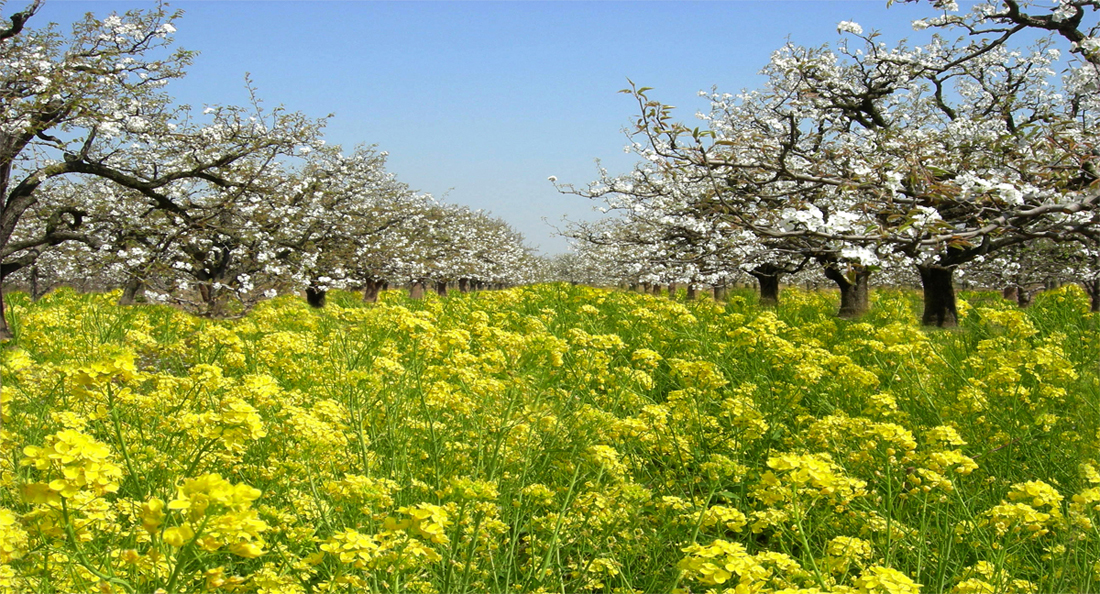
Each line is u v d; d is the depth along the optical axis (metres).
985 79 12.58
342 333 6.22
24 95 11.53
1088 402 5.20
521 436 4.23
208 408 4.23
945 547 3.43
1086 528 3.29
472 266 35.59
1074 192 5.60
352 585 2.76
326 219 17.52
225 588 2.53
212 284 13.84
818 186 7.46
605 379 5.65
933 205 6.66
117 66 12.19
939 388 5.87
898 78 12.27
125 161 13.57
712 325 8.43
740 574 2.50
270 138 14.71
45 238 13.33
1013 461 4.67
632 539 3.59
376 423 4.52
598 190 13.91
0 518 2.43
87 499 2.50
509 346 5.47
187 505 2.19
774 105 12.83
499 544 3.46
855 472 4.25
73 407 4.02
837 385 5.84
